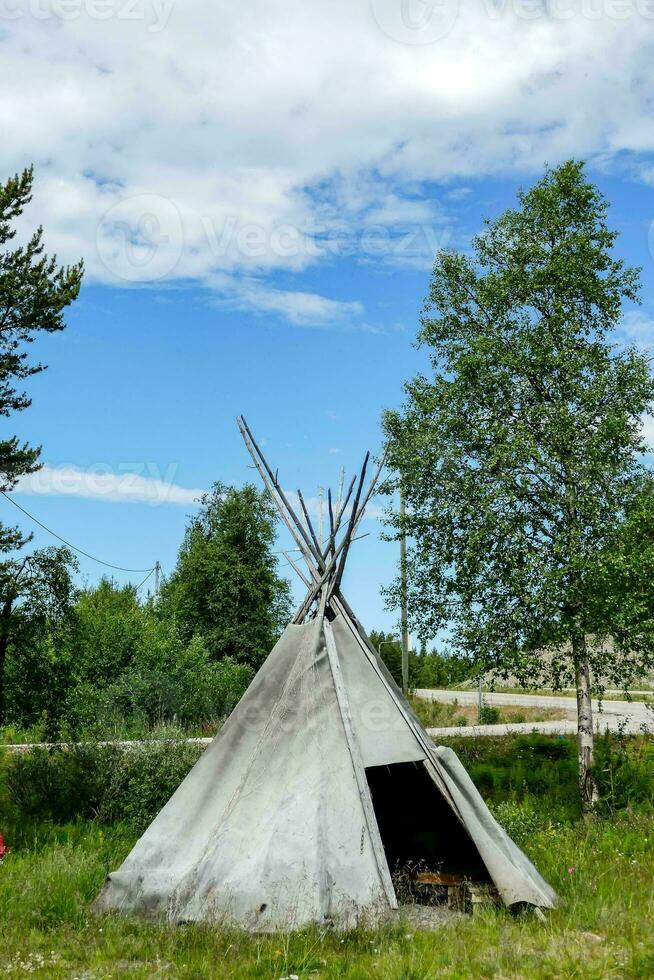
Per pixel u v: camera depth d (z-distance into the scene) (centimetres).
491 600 1534
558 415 1518
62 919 855
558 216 1653
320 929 789
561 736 2197
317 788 894
